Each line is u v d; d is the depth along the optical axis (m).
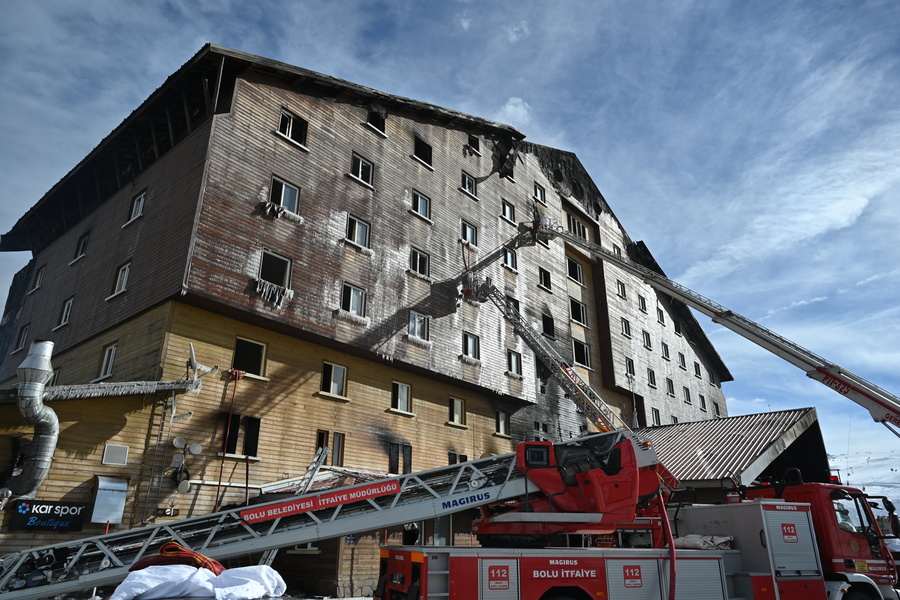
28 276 28.95
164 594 6.05
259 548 9.45
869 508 11.98
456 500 10.32
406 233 24.66
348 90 23.61
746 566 10.67
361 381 21.62
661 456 21.64
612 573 9.23
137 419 15.55
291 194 20.58
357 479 18.17
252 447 17.75
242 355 18.78
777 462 22.20
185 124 20.77
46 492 13.62
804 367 19.53
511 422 28.23
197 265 17.03
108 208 22.80
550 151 38.19
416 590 8.27
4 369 24.94
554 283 33.91
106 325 19.36
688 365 47.12
